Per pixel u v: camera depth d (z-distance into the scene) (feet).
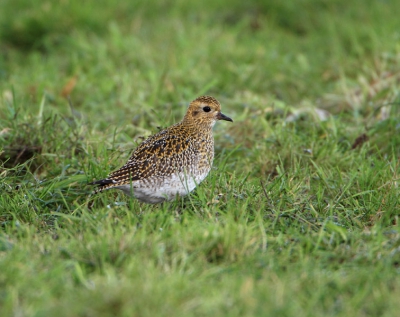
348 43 80.79
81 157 53.26
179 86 68.90
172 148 46.09
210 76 71.72
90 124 59.47
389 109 61.57
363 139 57.57
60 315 32.55
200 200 45.62
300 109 63.21
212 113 48.70
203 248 38.40
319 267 37.86
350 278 36.27
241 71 72.43
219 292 34.35
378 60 71.87
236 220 43.29
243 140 58.39
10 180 49.52
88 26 82.58
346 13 86.79
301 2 89.56
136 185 44.65
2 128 56.03
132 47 76.38
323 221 44.32
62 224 43.73
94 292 33.71
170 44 78.38
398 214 45.42
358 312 33.71
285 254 39.09
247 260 37.81
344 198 48.01
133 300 33.06
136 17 84.33
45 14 83.41
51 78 71.26
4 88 68.90
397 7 86.48
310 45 80.89
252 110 64.85
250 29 86.69
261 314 32.83
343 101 65.98
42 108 58.75
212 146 49.21
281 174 49.34
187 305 33.19
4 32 82.89
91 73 71.92
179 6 87.76
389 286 35.94
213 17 87.25
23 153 53.88
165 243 38.78
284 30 86.94
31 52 80.38
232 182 48.57
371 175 49.65
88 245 38.65
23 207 45.75
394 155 52.16
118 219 41.91
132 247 38.14
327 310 34.04
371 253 38.81
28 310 32.94
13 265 36.45
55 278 35.42
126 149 53.21
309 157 53.98
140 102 63.93
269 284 35.68
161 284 34.32
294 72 73.36
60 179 49.57
